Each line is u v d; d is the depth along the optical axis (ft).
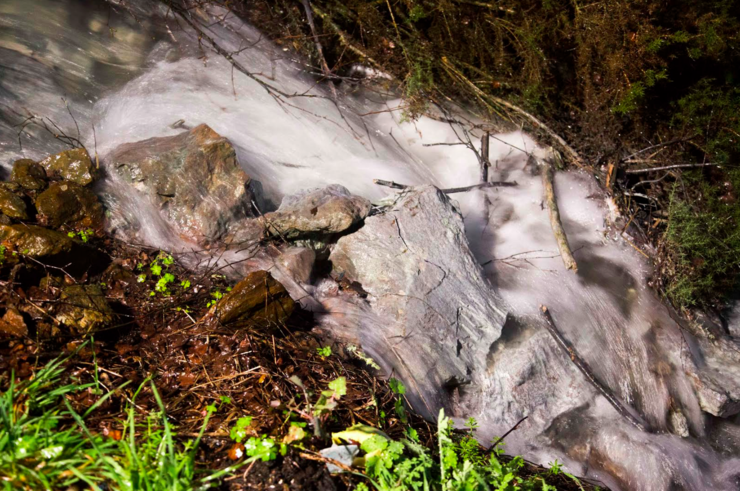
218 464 9.85
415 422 12.55
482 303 16.15
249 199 16.52
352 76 25.49
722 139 24.77
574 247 20.22
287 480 9.63
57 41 20.52
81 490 8.73
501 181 22.02
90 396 10.67
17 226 13.14
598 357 17.60
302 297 14.85
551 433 15.85
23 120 18.01
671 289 20.12
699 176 23.93
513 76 25.58
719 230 22.33
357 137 21.91
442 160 23.24
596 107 24.57
